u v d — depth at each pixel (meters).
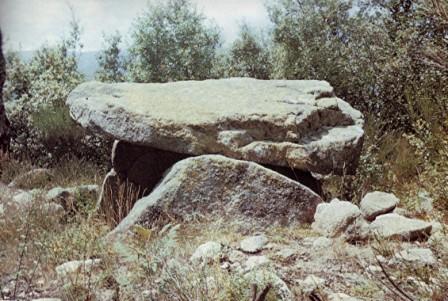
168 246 2.43
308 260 2.69
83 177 5.02
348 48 6.20
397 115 5.71
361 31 6.19
